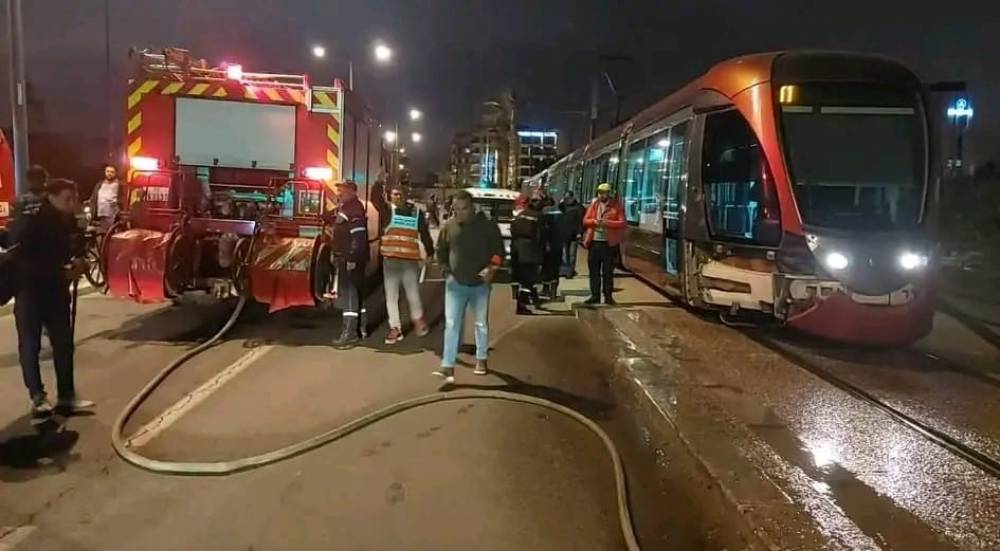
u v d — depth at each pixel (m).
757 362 9.27
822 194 10.05
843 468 5.79
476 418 7.27
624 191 17.92
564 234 17.81
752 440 6.34
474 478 5.80
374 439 6.59
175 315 12.23
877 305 9.72
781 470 5.67
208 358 9.40
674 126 13.32
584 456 6.34
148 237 9.96
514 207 18.09
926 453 6.18
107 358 9.21
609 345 10.03
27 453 6.05
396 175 18.06
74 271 7.00
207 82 11.20
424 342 10.66
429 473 5.87
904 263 9.74
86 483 5.50
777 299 10.02
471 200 8.38
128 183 10.54
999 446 6.48
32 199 6.81
